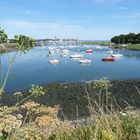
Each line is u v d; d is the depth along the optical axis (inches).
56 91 1243.8
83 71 2440.9
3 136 144.0
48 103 1015.0
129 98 1052.5
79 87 1304.1
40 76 2108.8
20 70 2539.4
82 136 193.9
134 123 211.2
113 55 4419.3
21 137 156.5
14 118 149.6
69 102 1013.8
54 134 190.4
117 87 1316.4
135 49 7007.9
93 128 200.8
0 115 161.6
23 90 1337.4
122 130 203.2
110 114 232.5
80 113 815.7
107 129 190.1
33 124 197.3
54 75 2175.2
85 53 5447.8
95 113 223.6
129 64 3154.5
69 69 2625.5
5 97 1112.8
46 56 4753.9
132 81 1509.6
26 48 174.6
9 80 1835.6
